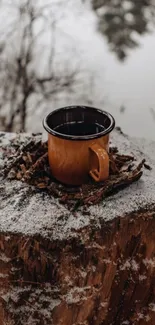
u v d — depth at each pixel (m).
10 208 0.69
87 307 0.72
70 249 0.66
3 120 1.67
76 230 0.66
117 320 0.77
